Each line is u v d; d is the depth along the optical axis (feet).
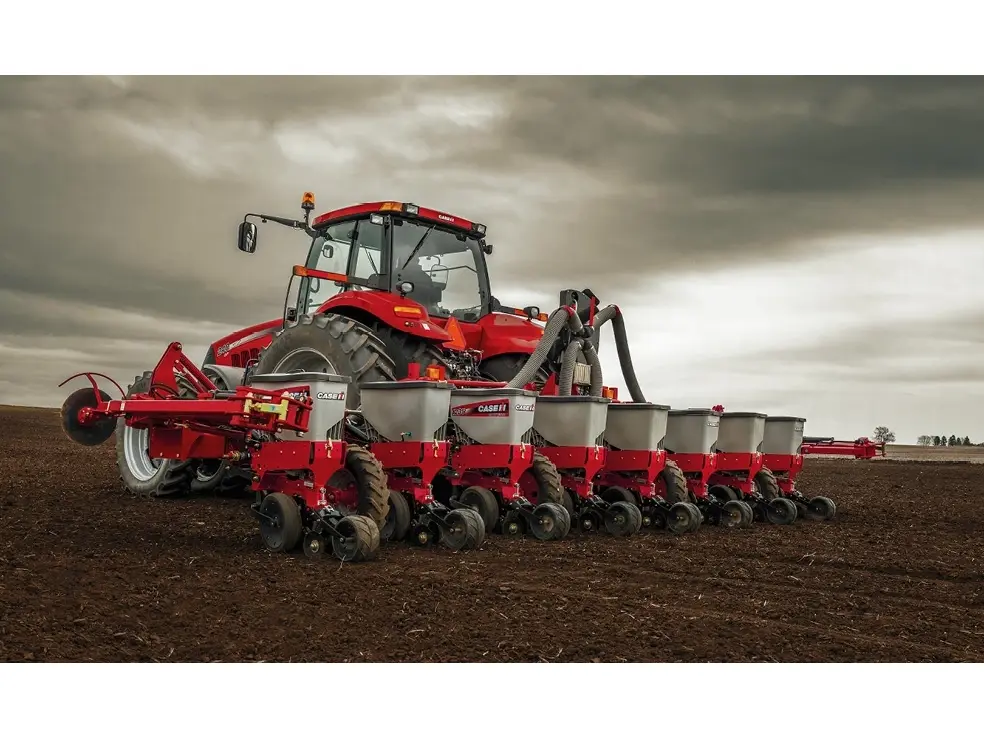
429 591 15.80
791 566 19.57
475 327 28.25
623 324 28.99
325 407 18.93
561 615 14.53
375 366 23.73
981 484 43.60
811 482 44.80
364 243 27.43
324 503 19.03
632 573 18.30
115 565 17.25
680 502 25.59
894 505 33.83
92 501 27.66
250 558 18.58
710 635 13.69
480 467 22.67
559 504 23.44
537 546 21.30
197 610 14.21
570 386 25.98
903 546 22.70
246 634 13.08
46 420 73.20
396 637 13.12
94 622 13.29
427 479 21.15
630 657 12.55
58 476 35.09
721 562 19.86
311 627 13.48
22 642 12.24
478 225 28.66
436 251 28.04
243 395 18.56
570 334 26.53
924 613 15.40
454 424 23.16
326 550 19.04
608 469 26.61
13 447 50.62
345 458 19.56
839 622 14.71
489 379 28.04
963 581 18.40
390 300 24.35
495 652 12.60
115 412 22.50
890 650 13.17
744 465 29.30
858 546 22.56
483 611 14.62
